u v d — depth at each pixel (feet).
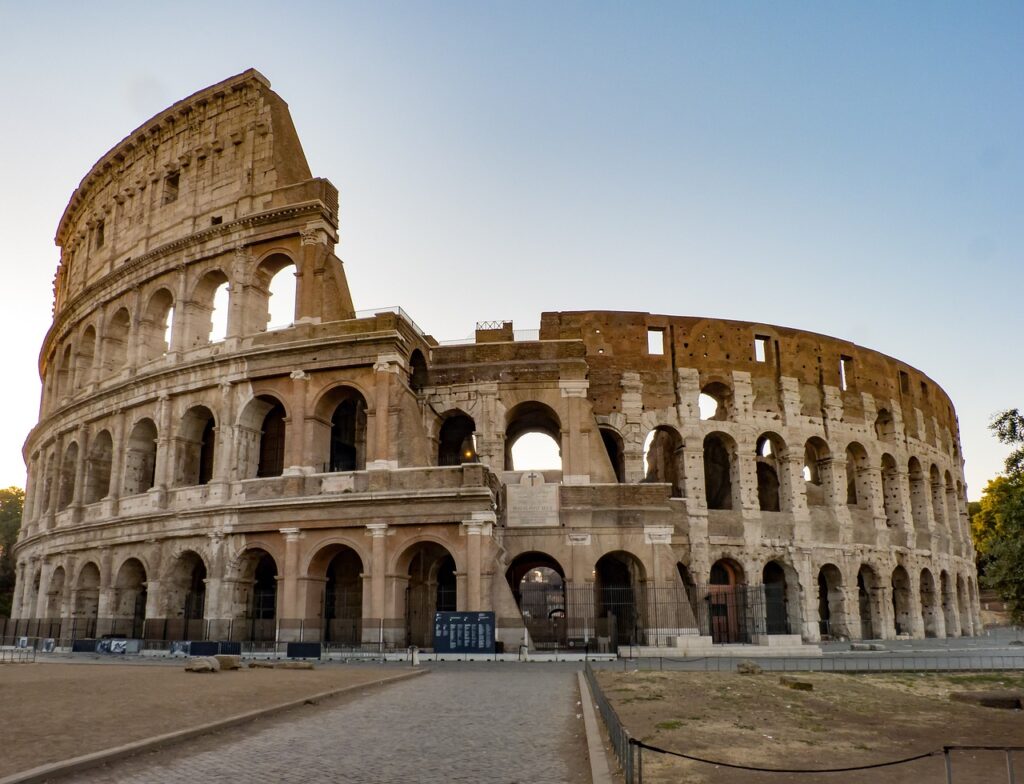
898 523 268.21
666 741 71.10
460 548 171.73
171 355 209.56
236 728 74.95
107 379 232.94
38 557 242.99
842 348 267.39
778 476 247.50
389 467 179.52
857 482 263.29
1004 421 95.45
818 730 80.02
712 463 262.26
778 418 246.06
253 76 219.82
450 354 217.56
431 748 66.18
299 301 196.44
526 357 215.31
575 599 195.52
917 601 263.29
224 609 184.14
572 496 202.69
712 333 246.68
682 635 191.52
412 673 129.29
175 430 204.33
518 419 236.02
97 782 53.36
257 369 194.08
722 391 250.37
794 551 236.22
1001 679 130.00
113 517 207.72
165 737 65.62
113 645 188.75
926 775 61.52
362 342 186.39
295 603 176.96
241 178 215.10
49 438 253.24
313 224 200.03
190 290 213.87
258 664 142.41
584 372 212.64
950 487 312.50
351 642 183.11
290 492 183.32
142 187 239.71
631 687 111.65
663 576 196.85
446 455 235.20
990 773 63.21
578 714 85.71
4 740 63.31
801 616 231.71
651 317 243.60
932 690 116.37
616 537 199.72
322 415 191.42
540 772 57.82
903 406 287.48
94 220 258.57
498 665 150.71
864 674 135.95
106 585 207.41
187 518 192.44
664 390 237.45
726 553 229.25
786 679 121.90
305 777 55.67
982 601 393.91
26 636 227.61
